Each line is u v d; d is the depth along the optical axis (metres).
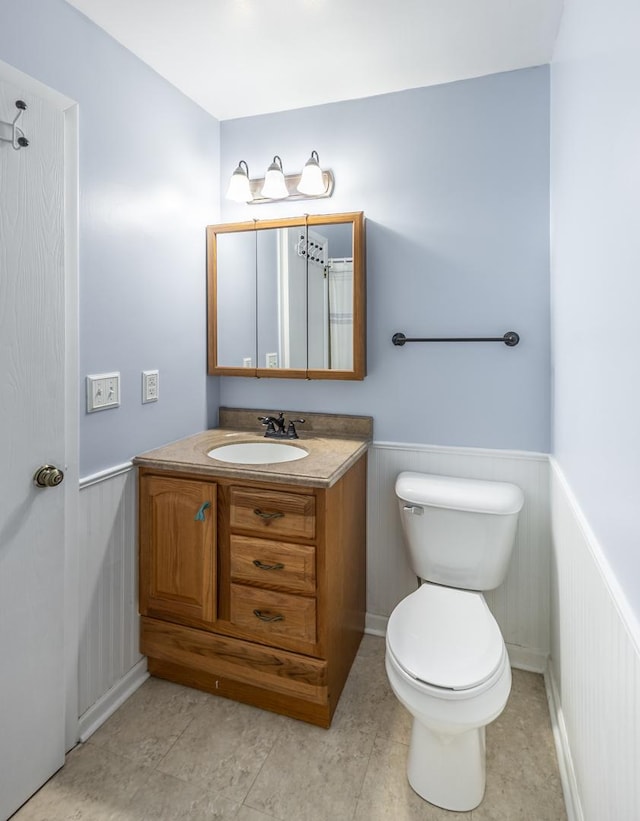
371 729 1.65
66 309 1.48
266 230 2.14
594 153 1.13
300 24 1.58
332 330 2.07
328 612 1.61
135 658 1.84
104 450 1.66
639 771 0.78
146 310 1.84
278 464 1.71
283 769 1.49
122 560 1.75
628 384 0.87
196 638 1.76
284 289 2.12
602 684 1.03
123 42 1.67
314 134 2.14
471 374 1.99
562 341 1.60
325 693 1.61
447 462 2.04
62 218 1.43
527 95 1.84
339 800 1.39
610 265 1.00
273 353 2.16
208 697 1.79
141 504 1.80
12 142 1.27
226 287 2.20
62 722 1.48
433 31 1.62
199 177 2.15
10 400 1.30
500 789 1.42
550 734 1.63
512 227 1.89
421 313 2.03
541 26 1.60
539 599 1.94
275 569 1.64
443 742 1.35
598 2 1.08
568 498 1.45
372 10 1.52
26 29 1.32
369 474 2.15
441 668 1.30
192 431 2.16
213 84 1.95
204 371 2.24
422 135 1.99
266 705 1.73
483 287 1.94
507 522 1.73
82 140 1.52
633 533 0.83
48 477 1.39
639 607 0.80
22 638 1.35
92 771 1.47
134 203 1.76
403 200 2.03
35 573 1.39
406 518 1.87
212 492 1.69
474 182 1.93
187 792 1.41
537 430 1.92
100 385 1.62
